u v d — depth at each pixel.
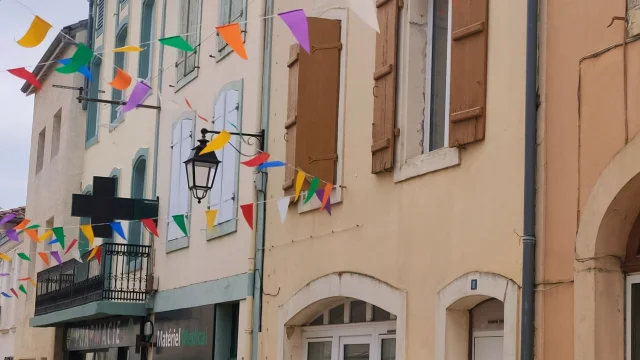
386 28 9.44
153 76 16.41
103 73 19.88
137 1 17.91
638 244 6.71
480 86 8.02
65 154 20.95
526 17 7.61
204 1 14.51
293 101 10.83
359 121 9.98
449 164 8.37
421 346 8.59
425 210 8.71
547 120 7.30
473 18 8.15
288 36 11.68
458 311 8.30
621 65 6.72
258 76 12.32
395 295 9.02
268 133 11.95
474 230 8.00
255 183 12.01
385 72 9.35
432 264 8.53
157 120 16.06
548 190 7.23
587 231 6.78
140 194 17.03
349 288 9.81
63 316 18.09
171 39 6.15
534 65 7.41
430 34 9.24
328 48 10.60
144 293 15.48
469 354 8.29
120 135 18.12
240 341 12.11
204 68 14.23
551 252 7.14
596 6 6.98
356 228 9.84
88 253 17.78
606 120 6.80
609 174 6.67
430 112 9.19
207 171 11.21
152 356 15.28
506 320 7.46
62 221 20.72
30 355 23.02
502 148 7.76
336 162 10.42
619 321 6.71
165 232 15.17
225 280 12.69
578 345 6.74
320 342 10.88
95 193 16.41
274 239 11.54
